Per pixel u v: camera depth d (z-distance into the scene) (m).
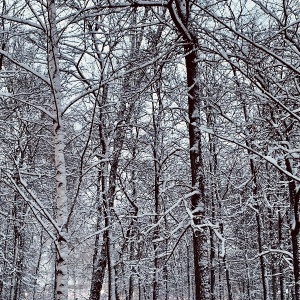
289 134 8.43
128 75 8.52
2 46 7.79
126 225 12.12
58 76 6.14
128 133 12.59
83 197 11.69
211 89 8.37
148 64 6.72
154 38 8.22
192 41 7.25
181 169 13.42
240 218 14.44
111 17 6.62
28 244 17.56
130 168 13.28
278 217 13.95
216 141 12.62
